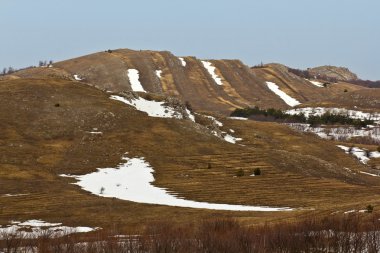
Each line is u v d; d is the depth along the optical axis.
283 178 125.94
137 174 123.88
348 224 50.59
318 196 107.25
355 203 82.06
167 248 42.91
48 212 84.44
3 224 75.31
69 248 44.28
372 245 43.72
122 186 113.06
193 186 114.81
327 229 50.62
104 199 97.56
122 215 83.50
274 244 44.28
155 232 54.31
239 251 42.59
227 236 45.88
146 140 148.62
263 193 109.00
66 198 96.31
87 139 145.25
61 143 141.50
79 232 65.75
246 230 50.78
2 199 93.31
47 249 44.91
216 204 97.44
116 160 133.38
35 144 138.25
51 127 149.75
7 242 47.72
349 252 43.78
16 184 106.19
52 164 126.25
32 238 57.97
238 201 100.94
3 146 132.75
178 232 50.94
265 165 137.25
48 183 110.12
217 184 117.19
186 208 90.81
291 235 46.00
